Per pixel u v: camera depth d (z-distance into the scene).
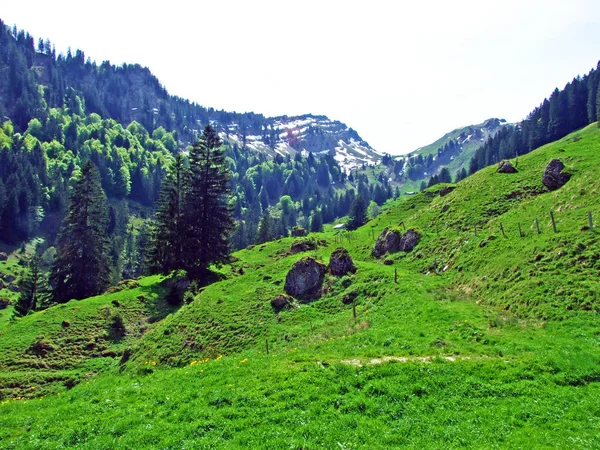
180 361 37.50
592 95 157.25
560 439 13.54
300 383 18.70
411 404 16.81
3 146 189.00
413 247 60.69
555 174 61.53
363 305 39.84
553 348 22.22
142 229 161.12
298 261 50.34
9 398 36.31
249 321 42.34
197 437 15.11
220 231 76.31
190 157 76.94
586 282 29.56
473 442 13.65
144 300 60.75
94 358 46.03
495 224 53.03
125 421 16.64
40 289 79.56
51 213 170.50
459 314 29.52
